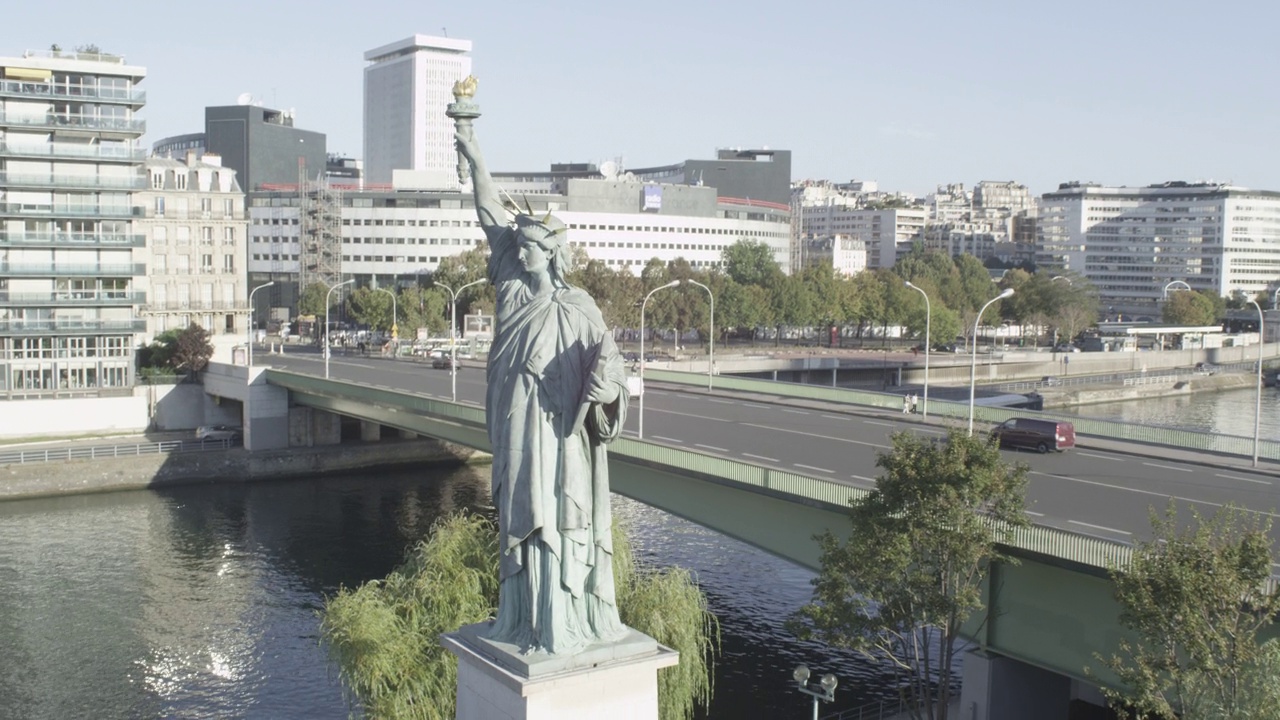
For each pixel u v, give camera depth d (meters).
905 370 187.75
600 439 27.86
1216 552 33.78
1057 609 43.28
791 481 53.03
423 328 172.75
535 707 26.59
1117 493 58.41
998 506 42.12
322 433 127.31
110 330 133.25
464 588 49.06
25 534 95.62
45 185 128.38
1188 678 32.06
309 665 66.38
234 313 163.12
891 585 42.53
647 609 48.47
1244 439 72.44
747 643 67.06
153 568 85.38
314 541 93.75
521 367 27.62
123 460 113.88
